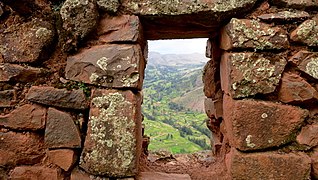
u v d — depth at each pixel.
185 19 2.10
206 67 2.94
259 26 2.05
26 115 2.02
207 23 2.16
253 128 2.01
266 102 2.04
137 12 2.05
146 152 3.00
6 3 1.98
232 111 2.04
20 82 2.05
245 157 2.02
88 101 2.02
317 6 2.08
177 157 3.09
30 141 2.03
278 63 2.05
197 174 2.41
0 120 2.02
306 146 2.05
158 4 2.04
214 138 2.98
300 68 2.06
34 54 2.04
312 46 2.08
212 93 2.81
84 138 2.02
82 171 2.04
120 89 2.01
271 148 2.04
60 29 2.05
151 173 2.20
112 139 1.99
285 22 2.08
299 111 2.05
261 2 2.10
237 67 2.03
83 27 2.00
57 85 2.04
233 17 2.08
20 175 2.02
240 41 2.03
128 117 1.99
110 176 2.00
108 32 2.06
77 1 1.98
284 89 2.06
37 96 2.02
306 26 2.05
